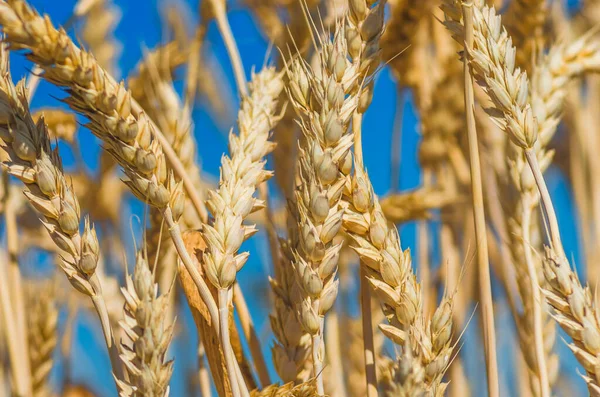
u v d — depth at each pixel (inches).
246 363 24.6
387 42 32.0
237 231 22.7
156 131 26.0
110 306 30.5
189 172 29.4
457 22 23.8
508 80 23.0
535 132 23.0
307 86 22.8
